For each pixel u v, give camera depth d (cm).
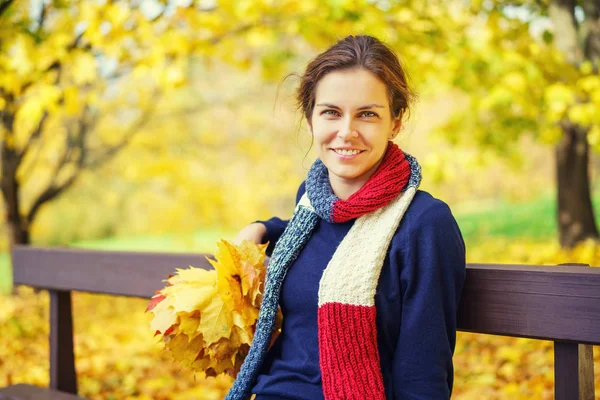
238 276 153
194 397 316
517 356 339
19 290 582
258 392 142
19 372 364
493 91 379
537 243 667
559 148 555
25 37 340
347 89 136
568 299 131
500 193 1273
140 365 369
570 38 507
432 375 128
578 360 134
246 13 362
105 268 220
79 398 222
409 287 132
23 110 339
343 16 356
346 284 133
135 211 1241
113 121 759
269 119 922
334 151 140
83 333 469
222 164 909
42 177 931
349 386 129
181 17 378
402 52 379
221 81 938
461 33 391
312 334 140
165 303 152
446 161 450
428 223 132
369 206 136
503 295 140
